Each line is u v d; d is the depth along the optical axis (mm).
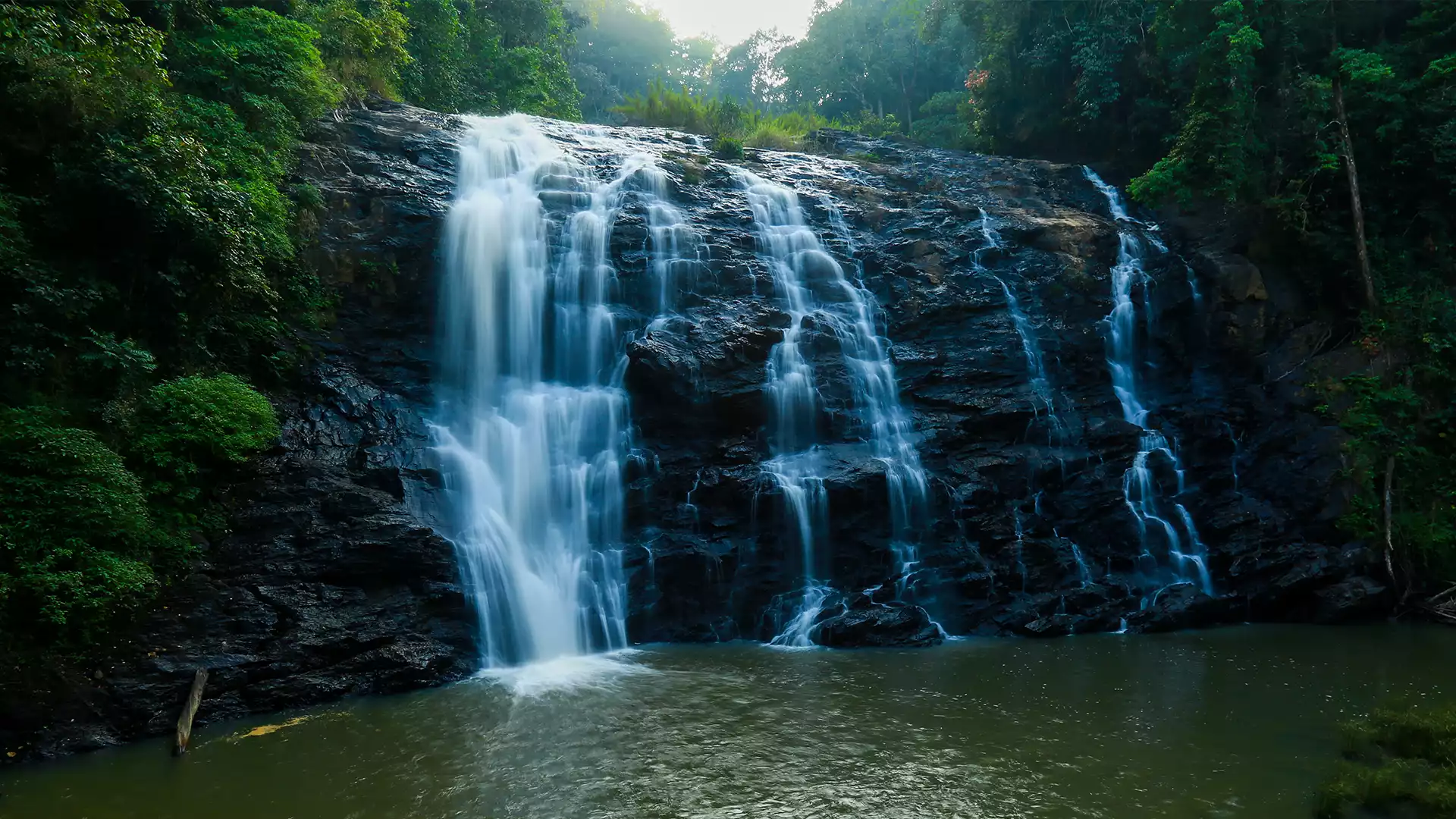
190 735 8875
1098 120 26516
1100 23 25750
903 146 28156
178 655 9523
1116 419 16734
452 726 9203
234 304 13273
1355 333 18562
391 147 18016
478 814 7141
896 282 18203
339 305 15258
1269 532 15641
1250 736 8773
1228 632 13617
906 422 15984
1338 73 19594
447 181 17594
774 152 24328
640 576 13477
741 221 18812
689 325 15828
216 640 9820
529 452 14320
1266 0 20031
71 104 11375
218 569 10477
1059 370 17547
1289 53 20281
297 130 16531
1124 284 19094
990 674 11109
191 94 15023
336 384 13977
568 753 8430
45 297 10352
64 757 8352
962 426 15938
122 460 10047
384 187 16469
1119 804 7176
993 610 13867
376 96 20594
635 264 16875
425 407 14609
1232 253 19797
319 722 9344
